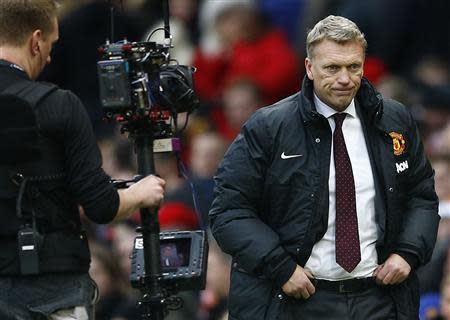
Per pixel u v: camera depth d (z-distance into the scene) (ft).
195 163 110.22
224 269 92.02
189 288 71.20
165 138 70.54
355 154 71.05
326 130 70.64
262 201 71.46
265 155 70.90
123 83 68.59
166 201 103.91
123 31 123.24
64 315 67.92
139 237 72.43
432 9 123.54
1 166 67.26
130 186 69.41
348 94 69.97
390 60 122.11
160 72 70.03
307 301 70.90
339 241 70.54
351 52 69.62
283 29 124.98
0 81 67.56
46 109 67.36
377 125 71.15
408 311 71.77
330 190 70.74
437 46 123.54
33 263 66.90
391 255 71.20
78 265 68.18
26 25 67.92
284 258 70.13
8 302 67.36
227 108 118.32
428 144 109.91
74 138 67.56
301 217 70.49
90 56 123.54
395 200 71.05
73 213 68.54
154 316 70.23
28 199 67.26
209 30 127.03
